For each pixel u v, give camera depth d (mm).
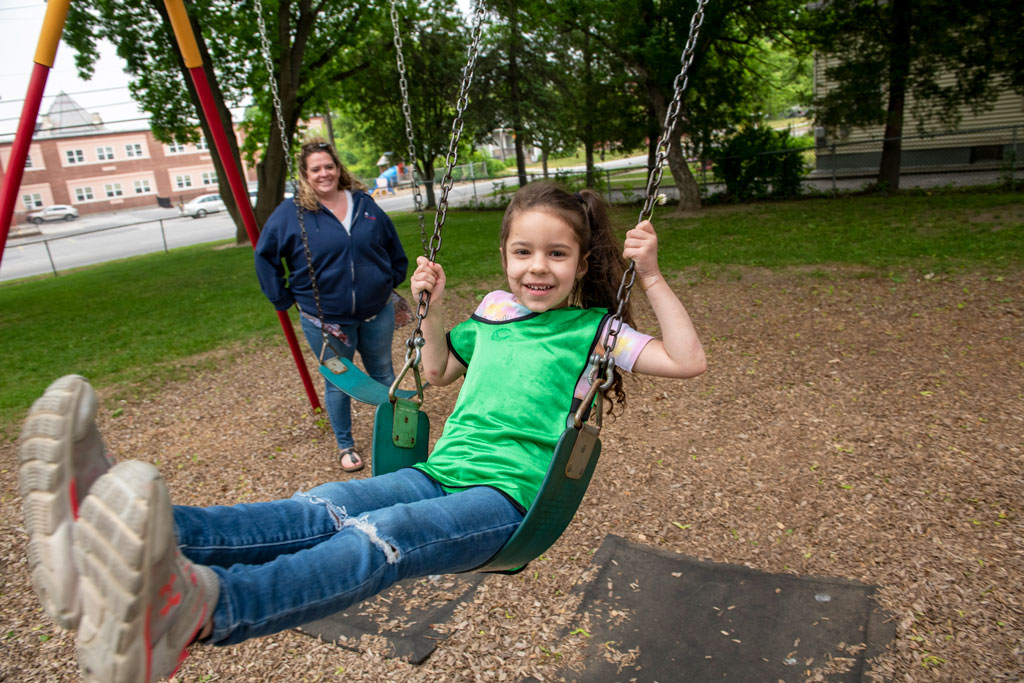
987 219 10844
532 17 14461
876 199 14844
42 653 2812
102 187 53125
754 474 3902
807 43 14891
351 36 18203
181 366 6707
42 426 1208
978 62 12531
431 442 4594
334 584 1433
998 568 2977
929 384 4883
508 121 23125
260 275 4027
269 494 4059
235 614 1332
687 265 9562
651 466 4066
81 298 11938
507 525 1726
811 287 7758
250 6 16016
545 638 2820
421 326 2135
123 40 15977
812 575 3059
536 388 1917
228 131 17781
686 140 17750
